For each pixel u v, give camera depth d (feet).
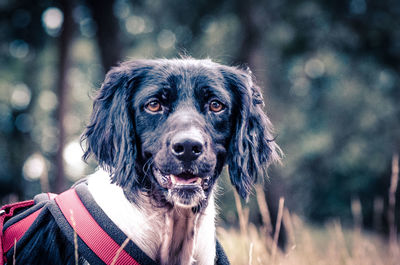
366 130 60.90
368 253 15.03
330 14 45.78
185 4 45.80
